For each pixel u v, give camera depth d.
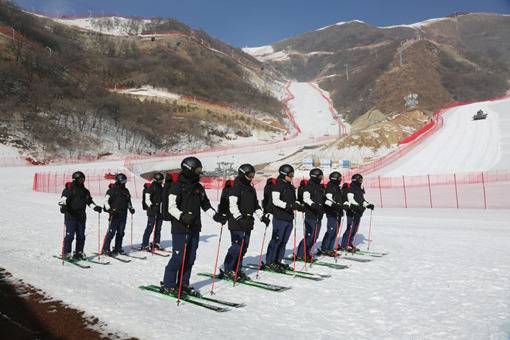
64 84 84.56
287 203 7.56
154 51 149.62
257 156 77.06
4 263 7.67
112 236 9.42
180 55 151.62
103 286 6.33
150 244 10.94
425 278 6.90
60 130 70.25
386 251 9.73
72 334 4.29
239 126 103.88
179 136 88.19
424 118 76.38
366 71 155.88
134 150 77.12
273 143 94.75
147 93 113.06
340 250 9.78
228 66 166.88
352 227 9.60
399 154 53.84
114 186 9.49
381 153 62.22
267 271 7.65
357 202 9.52
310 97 165.12
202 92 125.19
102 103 82.88
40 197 29.27
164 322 4.66
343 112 138.50
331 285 6.56
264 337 4.25
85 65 116.69
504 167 41.28
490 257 8.80
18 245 9.91
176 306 5.38
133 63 131.62
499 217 18.75
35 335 4.25
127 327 4.48
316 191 8.66
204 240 11.83
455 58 148.00
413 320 4.80
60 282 6.36
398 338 4.25
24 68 79.25
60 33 133.88
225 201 7.00
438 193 30.66
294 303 5.57
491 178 37.03
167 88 120.19
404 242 11.16
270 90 167.62
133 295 5.86
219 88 133.88
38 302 5.36
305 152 74.81
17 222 14.51
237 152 81.69
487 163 44.12
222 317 4.94
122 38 154.75
